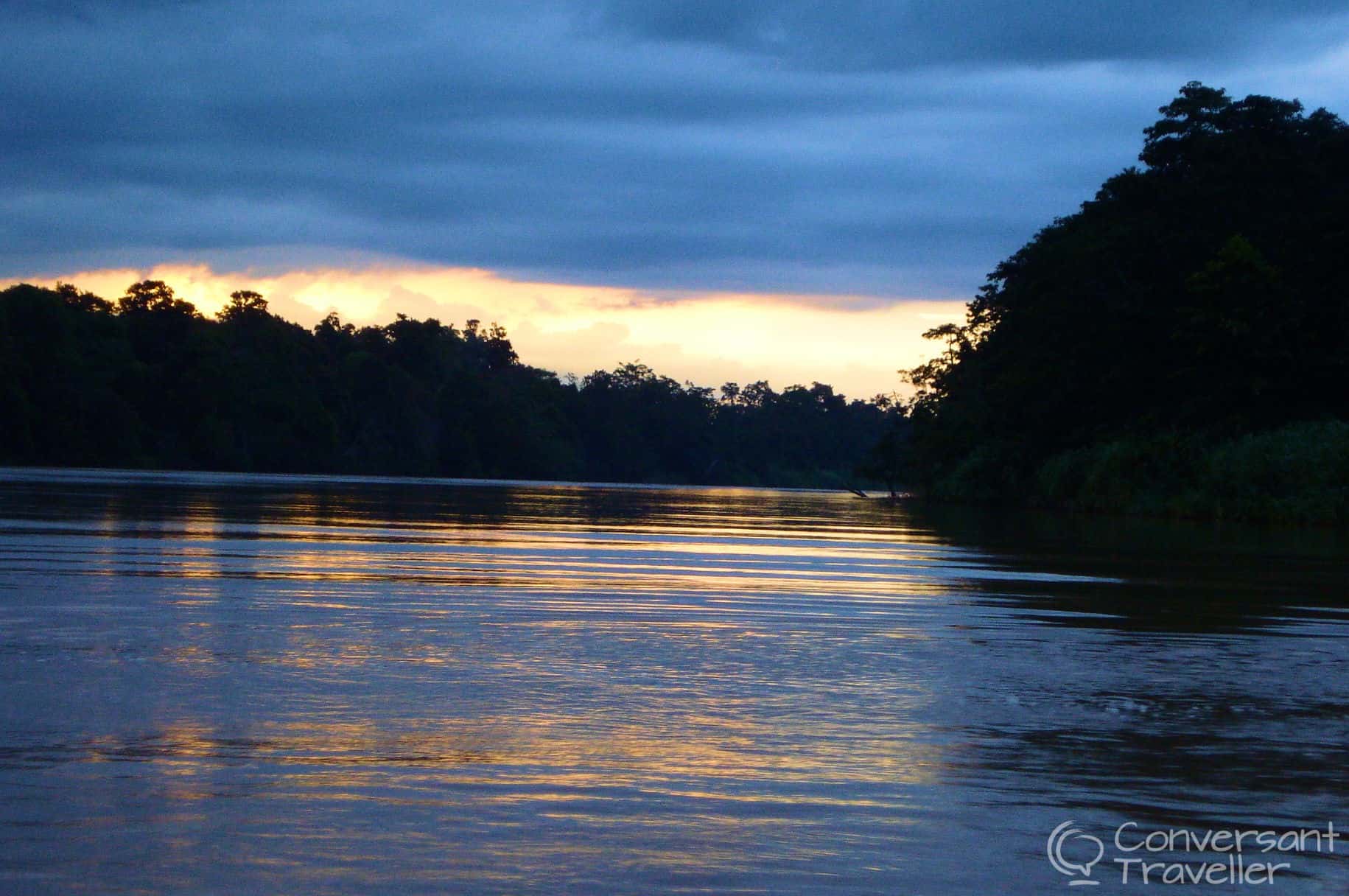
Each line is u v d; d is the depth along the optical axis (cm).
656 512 5653
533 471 19825
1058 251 8438
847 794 785
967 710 1033
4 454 13988
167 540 2720
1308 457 5438
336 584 1891
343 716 966
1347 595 2042
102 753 842
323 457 16875
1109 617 1681
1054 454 7750
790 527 4425
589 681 1134
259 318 19550
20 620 1427
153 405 15925
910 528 4528
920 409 10312
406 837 694
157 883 625
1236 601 1930
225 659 1199
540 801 760
